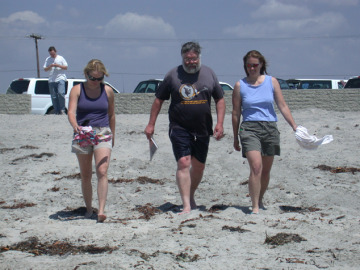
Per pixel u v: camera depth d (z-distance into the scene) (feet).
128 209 25.09
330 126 45.65
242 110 23.22
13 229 21.45
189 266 16.22
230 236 19.10
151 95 66.95
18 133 47.19
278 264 16.25
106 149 22.26
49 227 21.31
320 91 62.85
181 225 20.75
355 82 76.18
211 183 30.19
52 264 16.60
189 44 22.24
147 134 23.44
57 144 41.73
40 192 28.73
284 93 64.13
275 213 23.00
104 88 22.45
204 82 22.74
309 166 32.45
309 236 19.10
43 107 70.23
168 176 32.04
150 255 17.17
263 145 22.81
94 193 28.14
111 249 18.01
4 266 16.43
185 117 22.79
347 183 28.50
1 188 29.50
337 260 16.51
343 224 20.79
